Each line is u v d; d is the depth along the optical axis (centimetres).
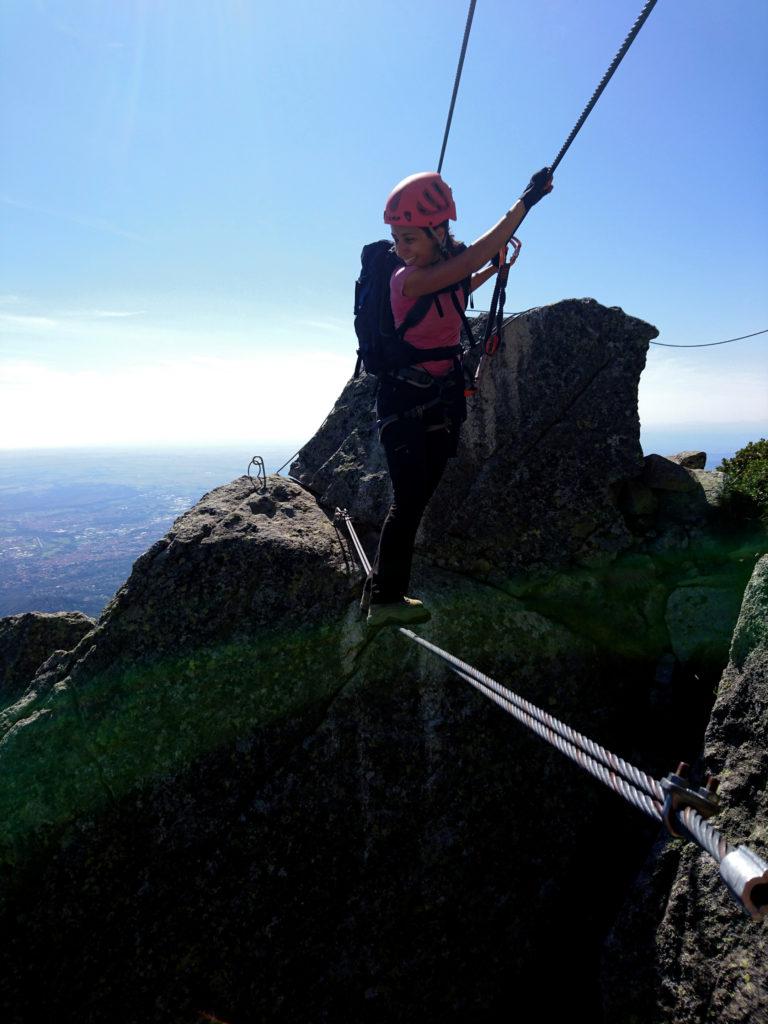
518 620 646
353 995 563
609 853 594
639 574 672
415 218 335
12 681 720
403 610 422
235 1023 556
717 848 134
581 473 686
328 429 780
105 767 591
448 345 378
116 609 633
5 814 577
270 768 592
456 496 689
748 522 674
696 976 431
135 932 564
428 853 584
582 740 207
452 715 604
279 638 613
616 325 696
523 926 583
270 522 668
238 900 567
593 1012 509
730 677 494
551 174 353
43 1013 551
